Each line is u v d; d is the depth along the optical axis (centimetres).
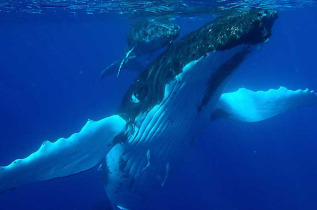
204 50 481
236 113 742
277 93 778
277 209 2012
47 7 1719
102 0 1442
